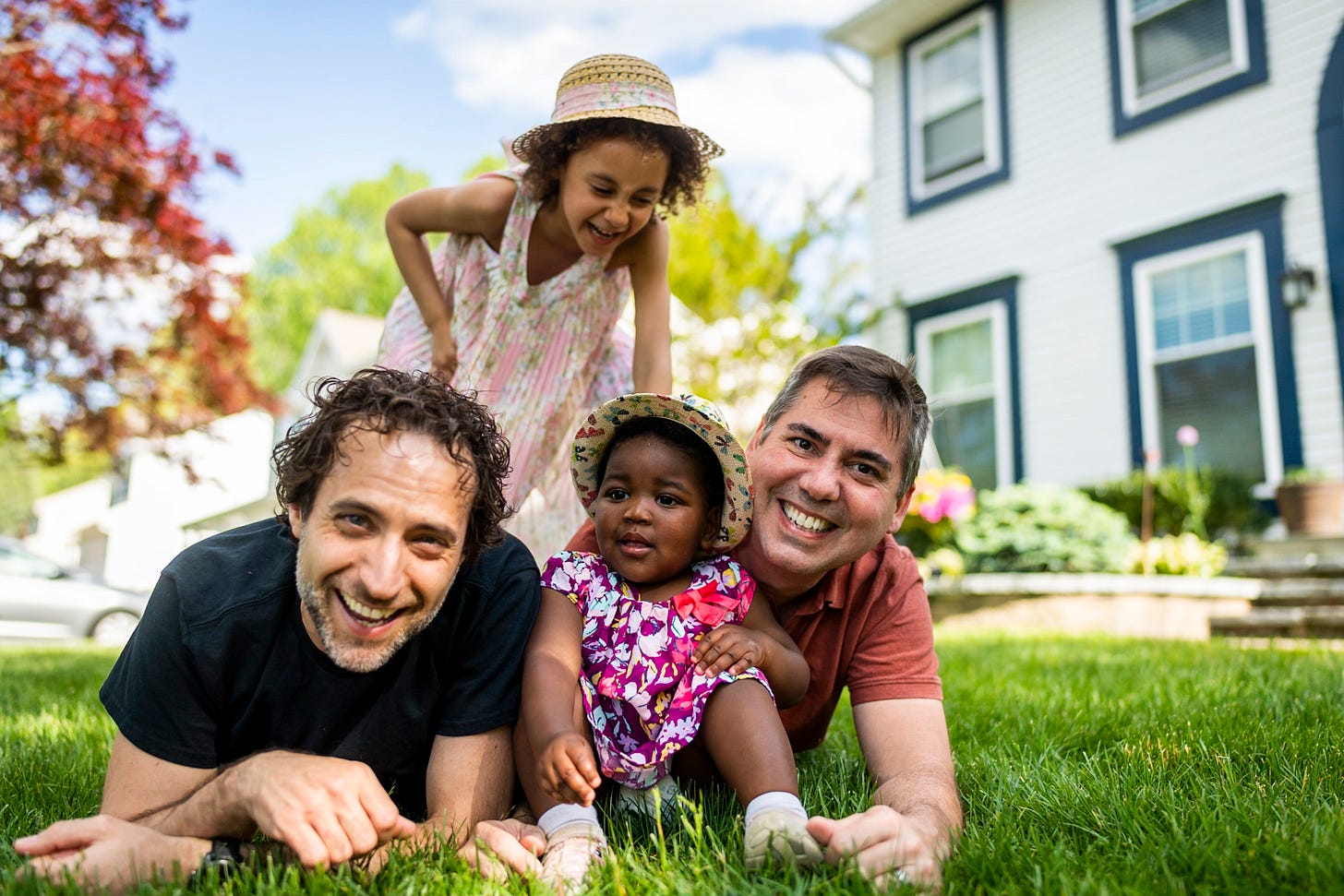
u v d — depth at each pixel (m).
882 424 2.10
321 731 1.80
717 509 2.21
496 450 1.80
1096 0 9.72
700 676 1.97
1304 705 2.99
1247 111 8.61
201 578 1.74
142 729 1.68
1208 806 1.88
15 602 11.70
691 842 1.79
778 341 10.41
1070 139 9.81
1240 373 8.44
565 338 3.13
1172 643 5.54
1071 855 1.61
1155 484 8.22
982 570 8.01
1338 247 7.94
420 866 1.58
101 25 6.85
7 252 7.46
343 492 1.58
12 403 8.74
